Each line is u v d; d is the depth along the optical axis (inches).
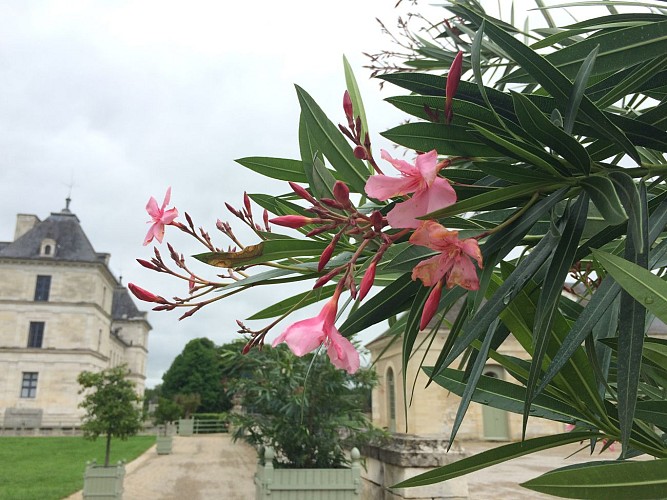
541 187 44.4
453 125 46.7
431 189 38.2
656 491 43.6
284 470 219.9
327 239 62.2
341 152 59.8
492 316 43.8
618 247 66.0
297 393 248.7
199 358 2164.1
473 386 47.2
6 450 825.5
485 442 762.2
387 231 51.5
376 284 77.3
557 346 53.2
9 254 1590.8
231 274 60.8
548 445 56.4
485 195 41.1
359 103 70.1
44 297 1590.8
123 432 514.6
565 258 43.7
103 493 347.3
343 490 220.1
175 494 442.6
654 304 37.5
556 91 44.3
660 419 51.8
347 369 43.1
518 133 46.2
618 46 49.6
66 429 1301.7
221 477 542.6
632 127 48.1
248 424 259.0
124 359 2293.3
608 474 44.5
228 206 60.4
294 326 43.8
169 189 56.6
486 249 45.2
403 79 51.4
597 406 53.8
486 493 364.8
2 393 1501.0
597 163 46.4
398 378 759.7
